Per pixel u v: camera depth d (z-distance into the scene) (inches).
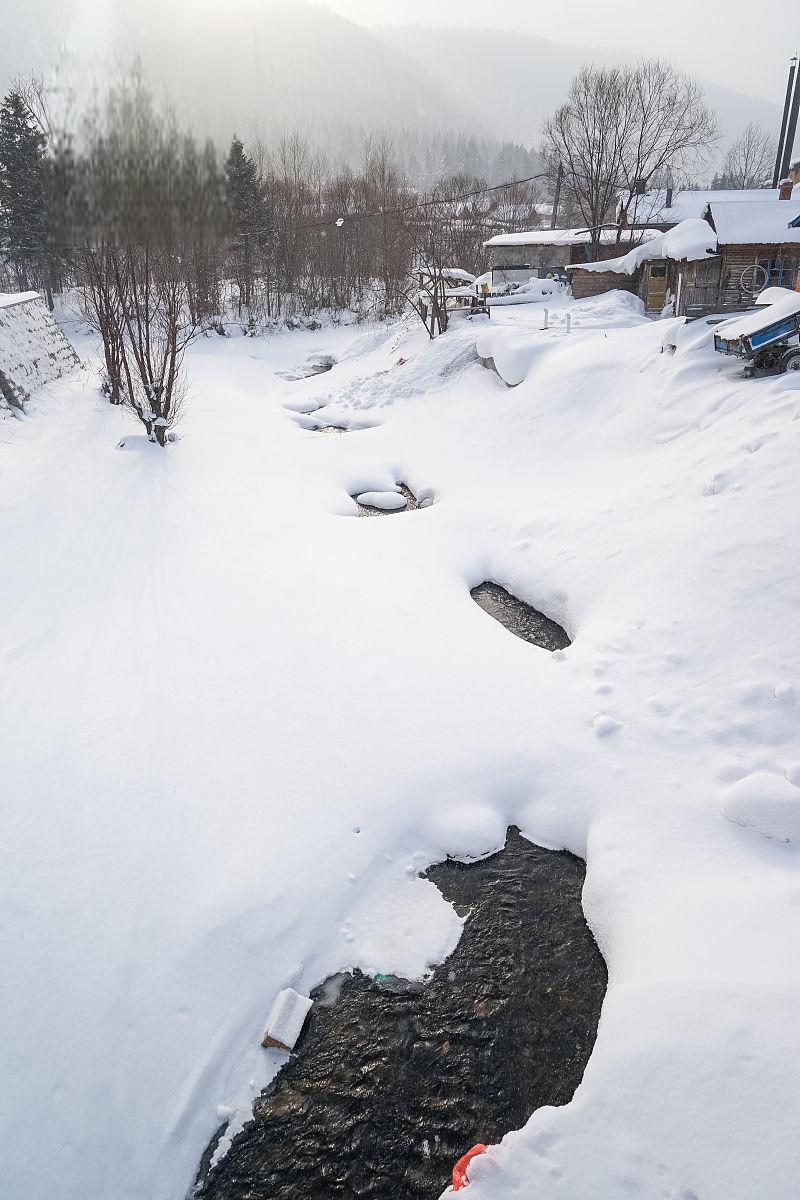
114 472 570.9
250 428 771.4
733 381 511.5
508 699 317.1
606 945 224.5
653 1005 184.2
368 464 665.6
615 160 1273.4
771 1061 159.3
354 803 265.9
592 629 362.3
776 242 805.2
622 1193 150.8
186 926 219.6
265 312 1567.4
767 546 339.3
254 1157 179.9
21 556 425.1
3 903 222.7
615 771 274.2
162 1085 187.2
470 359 866.8
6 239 1211.9
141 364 633.0
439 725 302.0
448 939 230.8
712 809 250.7
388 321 1547.7
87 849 241.9
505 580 444.1
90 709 306.0
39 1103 179.3
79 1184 169.0
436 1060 199.0
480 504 533.6
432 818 265.6
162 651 349.1
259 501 551.5
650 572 373.4
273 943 220.2
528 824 268.8
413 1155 179.3
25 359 679.1
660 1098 162.9
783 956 186.1
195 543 469.4
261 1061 197.5
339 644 358.3
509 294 1202.6
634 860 240.7
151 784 268.7
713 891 221.5
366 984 217.8
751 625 312.8
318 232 1642.5
